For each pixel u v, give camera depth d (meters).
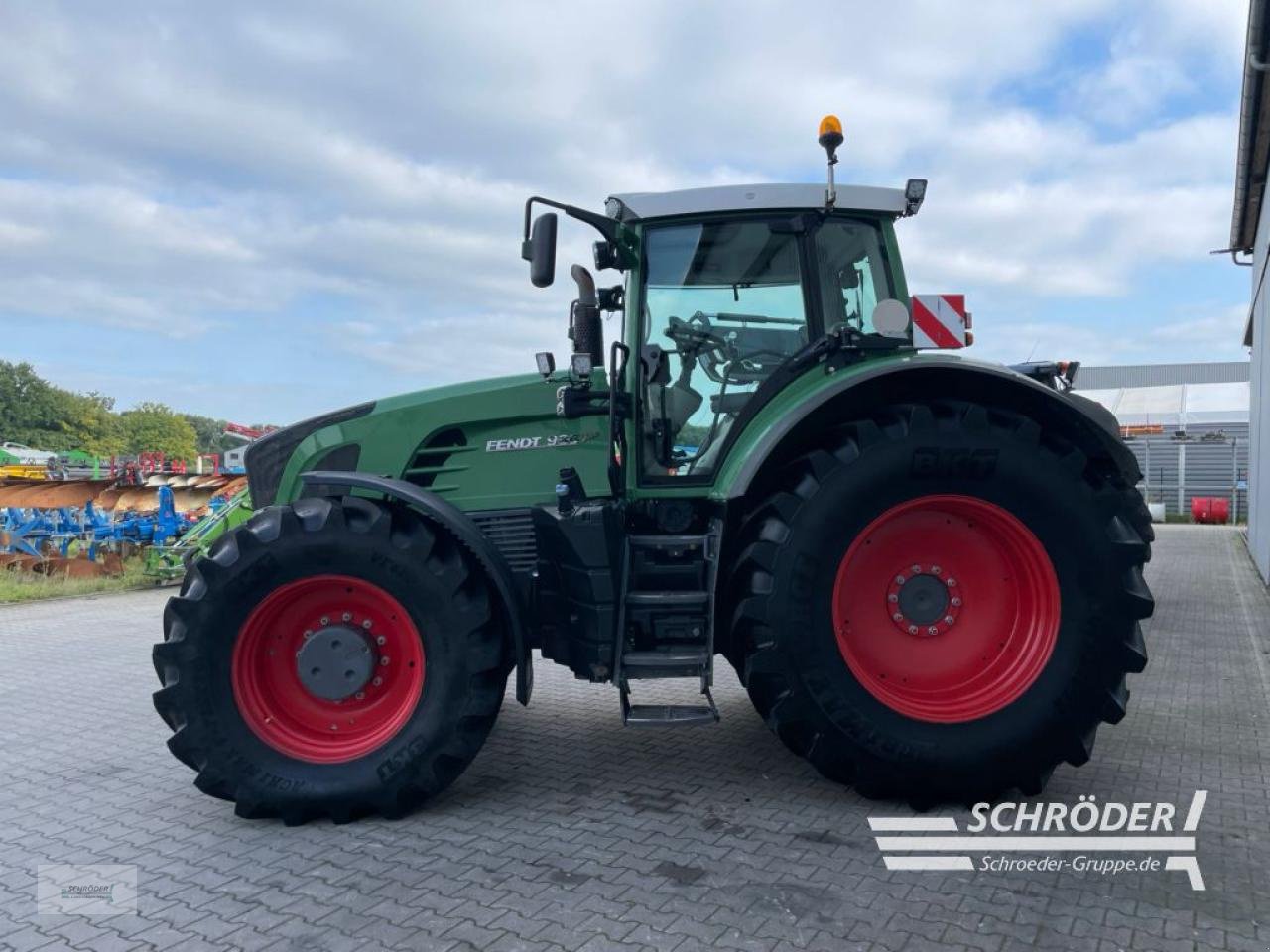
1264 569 10.73
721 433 4.28
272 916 2.90
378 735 3.77
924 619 3.79
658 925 2.78
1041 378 6.73
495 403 4.40
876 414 3.72
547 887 3.06
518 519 4.39
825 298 4.30
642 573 3.97
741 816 3.66
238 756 3.62
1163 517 23.62
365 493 4.36
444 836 3.52
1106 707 3.62
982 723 3.59
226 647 3.66
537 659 6.79
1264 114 9.17
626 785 4.05
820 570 3.57
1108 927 2.74
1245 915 2.81
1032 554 3.66
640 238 4.25
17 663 7.02
